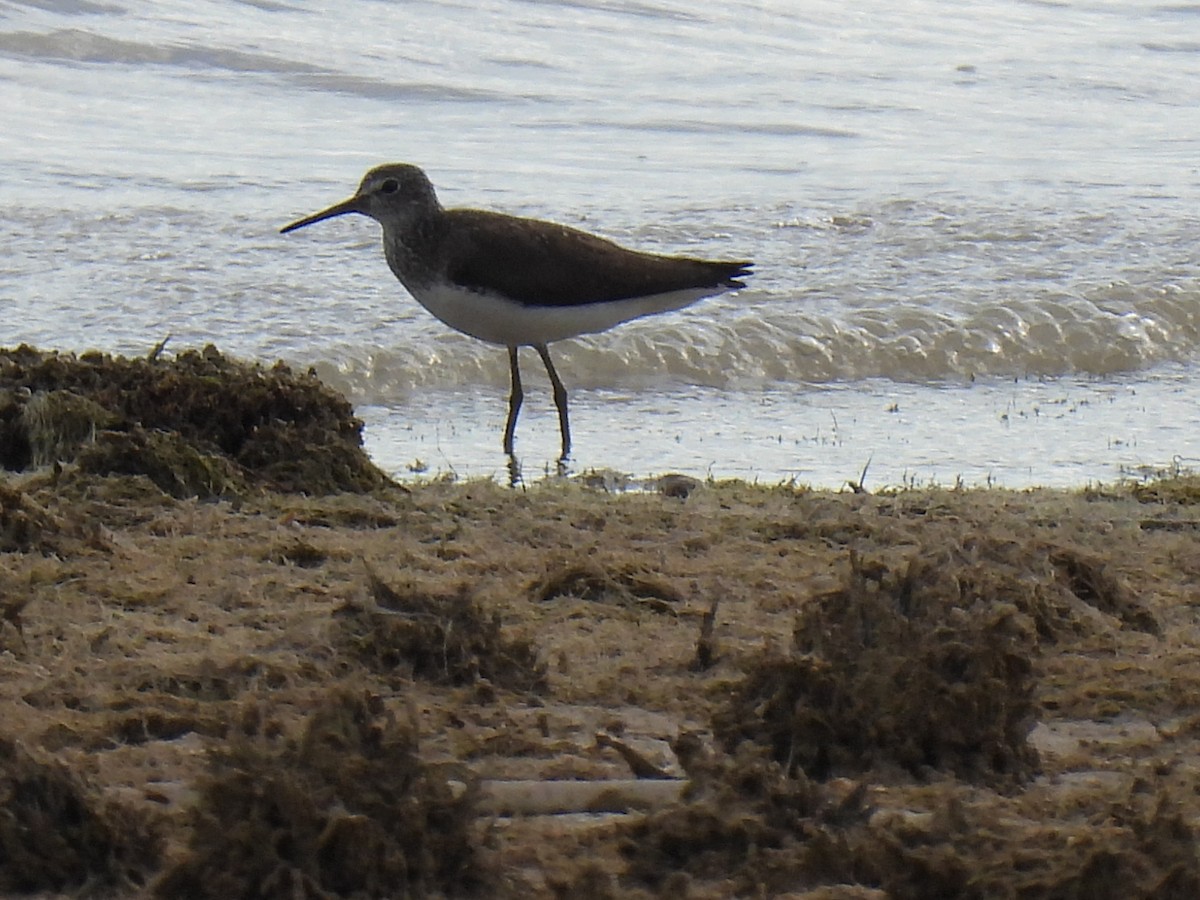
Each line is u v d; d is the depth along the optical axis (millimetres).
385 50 30141
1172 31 38594
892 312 19422
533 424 16469
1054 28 38375
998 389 18125
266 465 11719
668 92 30016
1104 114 30859
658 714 7820
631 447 15664
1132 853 6004
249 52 29172
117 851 6109
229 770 6047
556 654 8484
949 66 33938
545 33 32750
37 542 9766
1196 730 7637
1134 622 9188
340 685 7098
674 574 9836
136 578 9336
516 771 7066
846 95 30906
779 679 7336
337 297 18938
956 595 8039
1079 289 20344
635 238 21500
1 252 19609
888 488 12977
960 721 7164
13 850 6051
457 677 8078
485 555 10109
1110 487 12664
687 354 18328
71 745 7129
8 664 7926
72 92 26750
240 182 22953
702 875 6262
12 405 12008
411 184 15469
